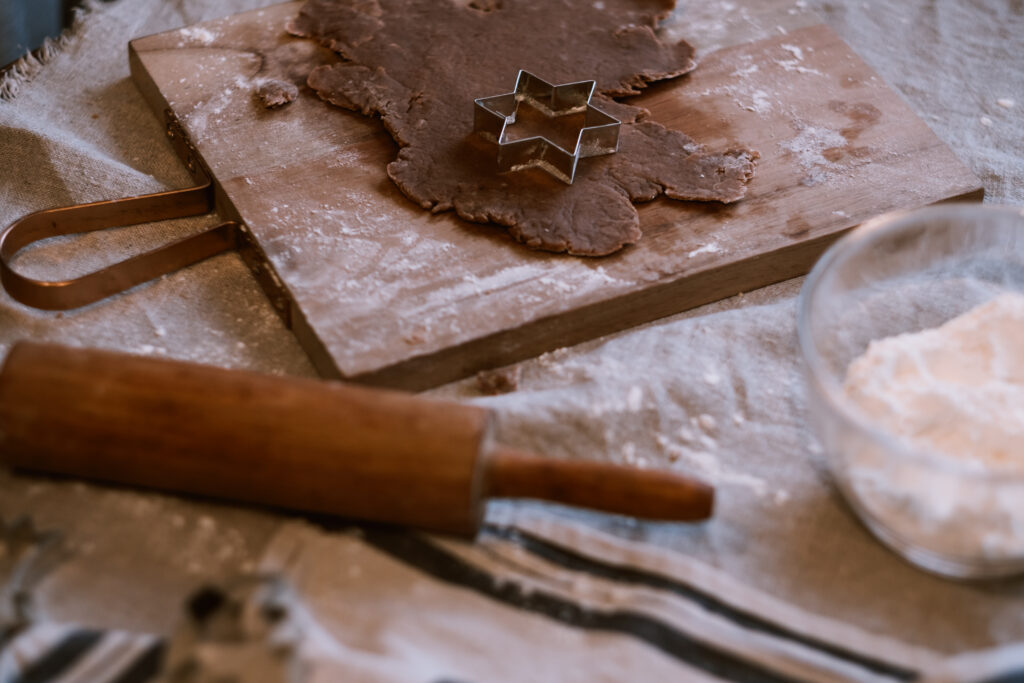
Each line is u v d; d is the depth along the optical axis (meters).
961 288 1.12
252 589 0.96
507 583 1.00
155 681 0.95
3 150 1.20
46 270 1.14
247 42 1.26
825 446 1.01
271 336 1.12
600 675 0.97
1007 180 1.25
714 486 1.04
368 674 0.94
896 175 1.18
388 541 1.01
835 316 1.07
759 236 1.14
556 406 1.07
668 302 1.13
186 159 1.21
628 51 1.25
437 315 1.09
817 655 0.98
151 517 1.03
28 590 0.99
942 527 0.99
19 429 1.00
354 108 1.21
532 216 1.14
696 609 0.99
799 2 1.32
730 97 1.23
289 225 1.13
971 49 1.37
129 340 1.11
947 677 0.95
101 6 1.35
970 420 1.02
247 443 0.99
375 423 0.99
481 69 1.23
